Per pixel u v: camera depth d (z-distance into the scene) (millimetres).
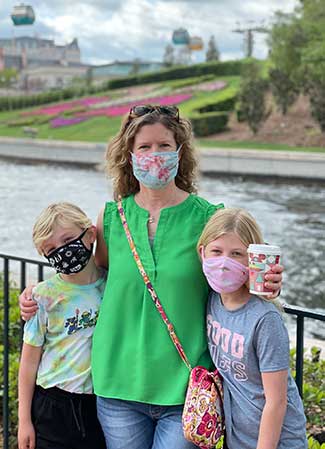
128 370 2320
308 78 32531
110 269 2400
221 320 2166
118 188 2549
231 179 25156
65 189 21469
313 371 4262
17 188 21703
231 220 2125
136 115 2406
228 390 2133
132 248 2357
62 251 2410
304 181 24031
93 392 2480
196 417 2125
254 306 2080
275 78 35000
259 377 2064
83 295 2492
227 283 2096
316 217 15875
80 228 2434
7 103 58469
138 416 2344
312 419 3713
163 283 2275
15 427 3793
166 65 81438
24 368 2529
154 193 2387
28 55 158875
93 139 38156
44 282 2533
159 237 2332
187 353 2254
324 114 32094
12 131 44688
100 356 2375
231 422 2127
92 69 102625
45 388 2492
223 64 54188
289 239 13164
